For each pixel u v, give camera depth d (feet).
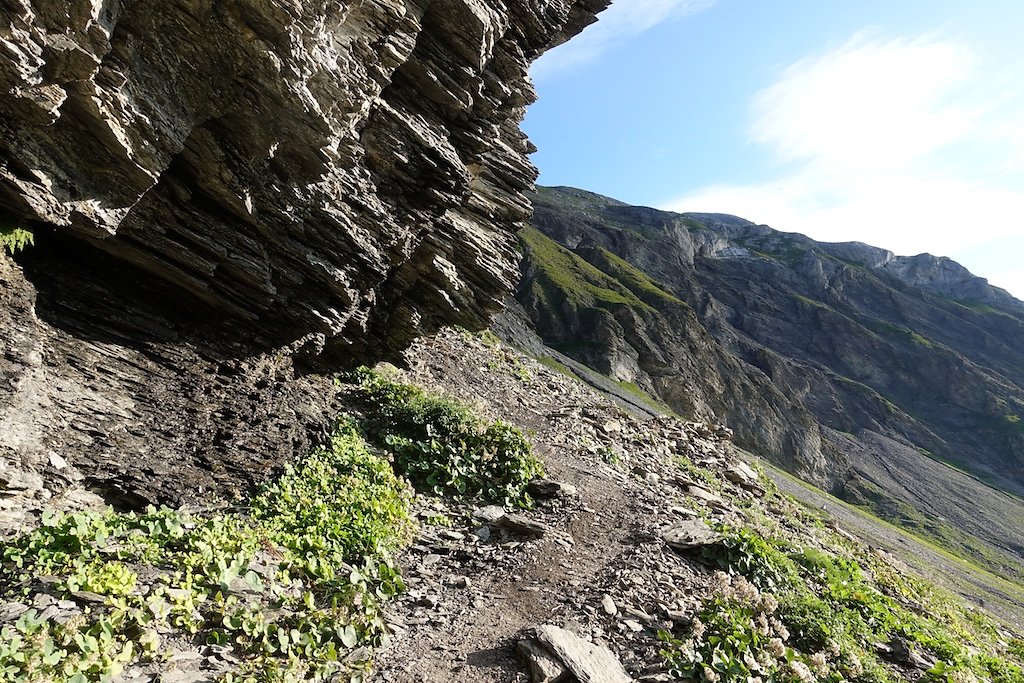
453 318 73.67
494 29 64.23
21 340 34.88
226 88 40.37
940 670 52.24
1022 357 635.66
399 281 68.90
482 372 105.29
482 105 66.49
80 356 39.60
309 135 45.50
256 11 38.58
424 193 62.28
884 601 67.72
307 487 46.96
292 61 41.45
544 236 368.27
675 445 120.47
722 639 40.09
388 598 38.60
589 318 276.41
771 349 532.32
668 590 47.09
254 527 39.86
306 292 54.19
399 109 57.98
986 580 182.50
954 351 565.53
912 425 481.05
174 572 31.68
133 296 44.91
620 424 114.93
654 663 36.88
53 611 25.86
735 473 113.70
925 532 297.94
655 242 532.32
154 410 42.86
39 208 34.58
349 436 57.41
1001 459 469.57
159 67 37.29
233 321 50.62
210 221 45.57
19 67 30.22
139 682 24.58
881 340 567.18
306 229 51.49
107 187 37.83
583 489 69.77
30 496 32.86
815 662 42.63
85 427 37.73
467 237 73.10
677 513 69.21
